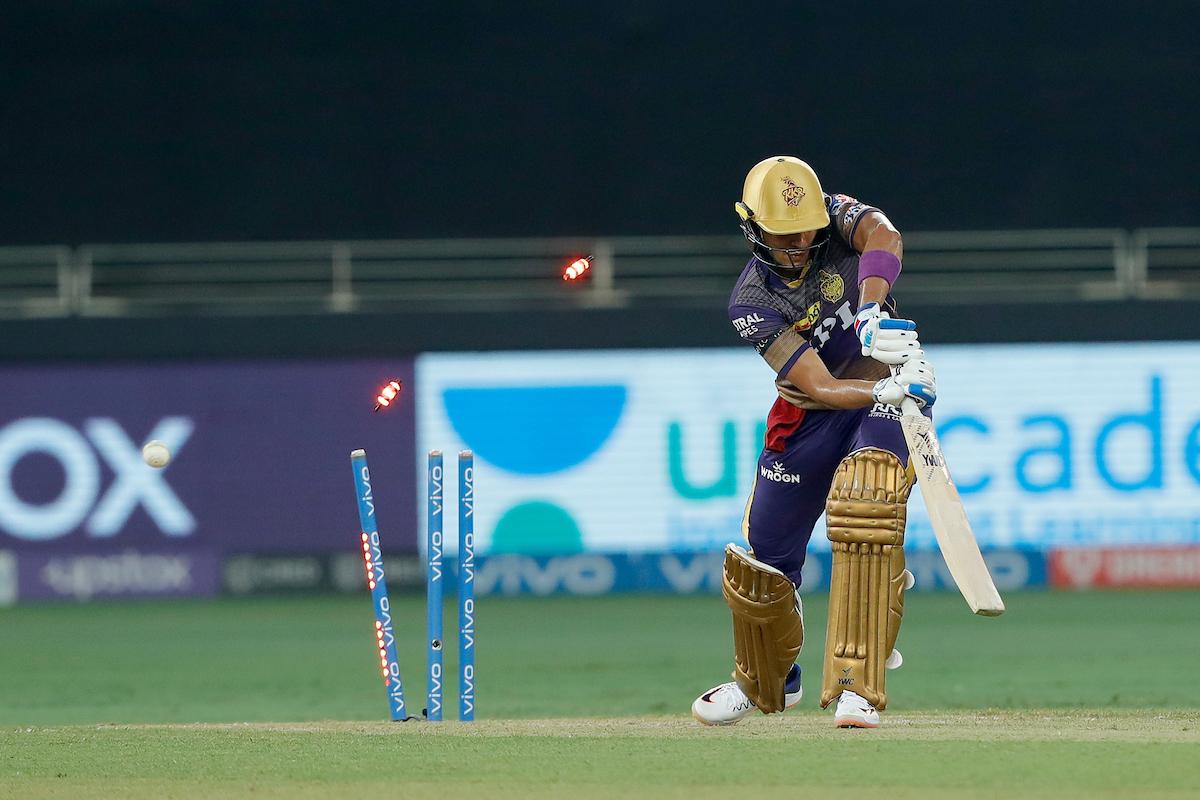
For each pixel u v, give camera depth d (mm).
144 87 68000
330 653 44875
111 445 60938
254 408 61281
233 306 65750
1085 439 60031
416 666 41906
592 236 67562
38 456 60844
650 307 60625
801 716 24250
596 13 68438
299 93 68062
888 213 67375
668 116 68000
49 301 66938
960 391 60156
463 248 66875
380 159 67812
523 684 37156
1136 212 67062
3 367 60750
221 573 61000
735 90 68125
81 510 60875
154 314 61219
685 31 68438
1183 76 67562
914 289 65125
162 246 67375
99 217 67625
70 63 68000
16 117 67812
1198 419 59969
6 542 60688
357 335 61031
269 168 67750
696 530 60500
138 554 60938
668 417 60625
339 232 67688
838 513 19797
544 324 60875
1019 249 67312
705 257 67812
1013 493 59938
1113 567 59875
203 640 48844
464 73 68188
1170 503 59969
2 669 42438
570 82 68188
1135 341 60156
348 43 68312
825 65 68125
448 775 16328
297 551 61125
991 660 40312
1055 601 55719
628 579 60469
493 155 67812
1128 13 67875
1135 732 19125
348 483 61219
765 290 20328
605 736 19312
